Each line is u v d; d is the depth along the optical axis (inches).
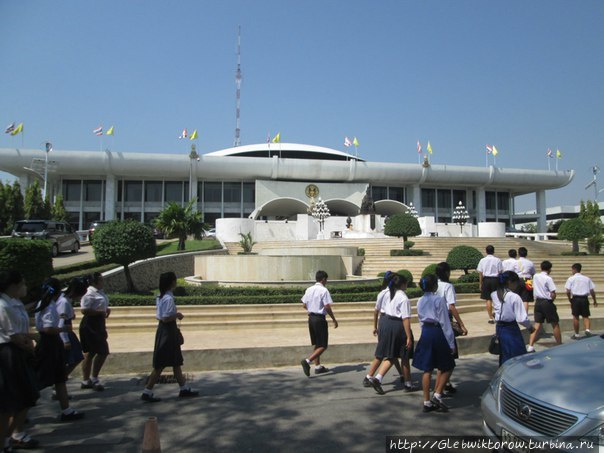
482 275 484.7
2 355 185.6
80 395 278.1
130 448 197.6
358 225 1828.2
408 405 253.3
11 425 192.1
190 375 326.6
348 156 2787.9
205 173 2342.5
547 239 1925.4
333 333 428.5
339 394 275.6
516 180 2652.6
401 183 2613.2
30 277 467.5
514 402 170.6
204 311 481.7
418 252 1057.5
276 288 553.0
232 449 194.5
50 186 2440.9
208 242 1362.0
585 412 148.2
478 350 392.2
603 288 683.4
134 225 613.9
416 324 478.0
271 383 302.8
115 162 2208.4
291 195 2426.2
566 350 202.8
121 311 466.3
